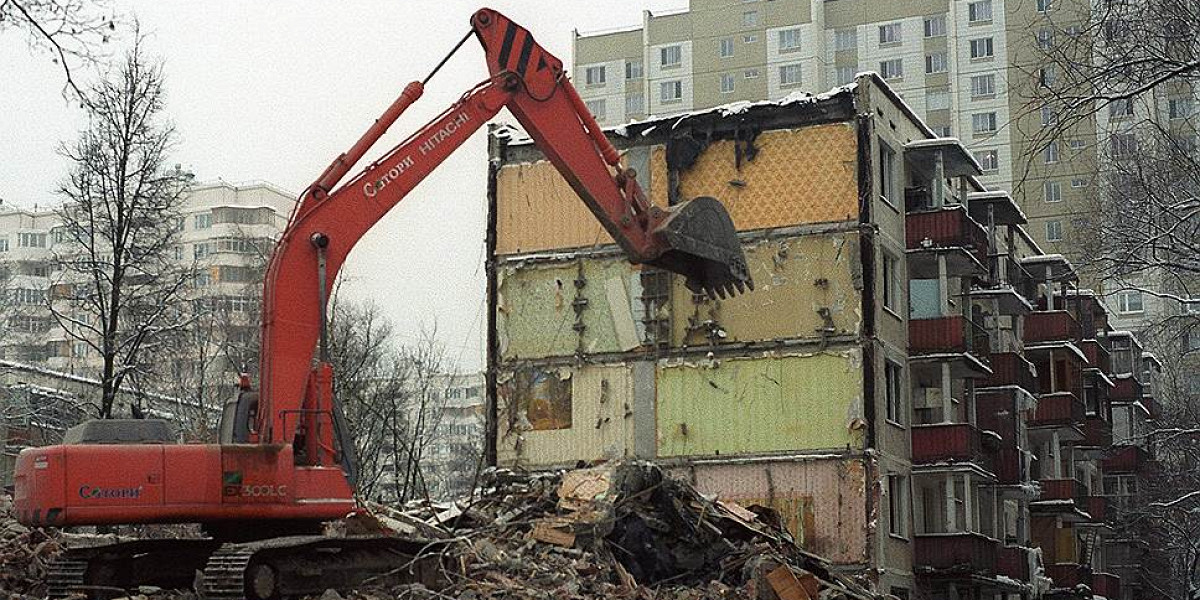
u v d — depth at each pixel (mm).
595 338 41094
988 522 47719
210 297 66938
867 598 26969
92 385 53156
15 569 19922
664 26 96375
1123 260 25250
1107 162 25562
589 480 26609
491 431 41562
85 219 43250
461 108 19609
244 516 17141
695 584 24547
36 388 47938
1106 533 64562
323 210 18219
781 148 40000
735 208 40219
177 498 16859
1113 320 81000
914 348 42031
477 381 86562
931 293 42969
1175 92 23156
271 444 17344
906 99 90562
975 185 50188
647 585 24172
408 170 18922
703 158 40594
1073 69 18281
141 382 44000
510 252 42188
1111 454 67312
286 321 17703
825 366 38906
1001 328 50188
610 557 24156
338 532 21031
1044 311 57062
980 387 48375
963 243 41938
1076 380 57219
